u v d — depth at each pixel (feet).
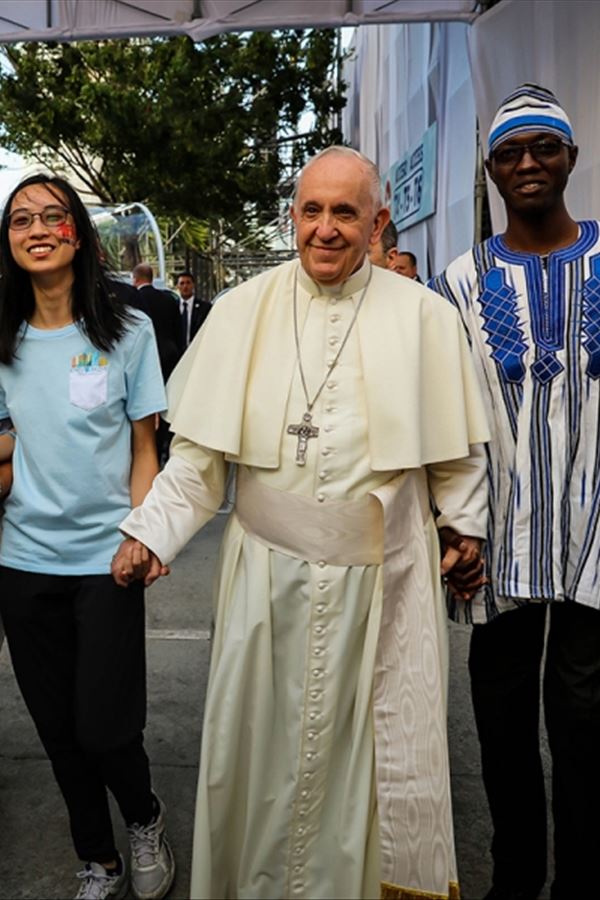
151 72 46.16
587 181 12.72
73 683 6.93
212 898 6.28
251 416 6.10
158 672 11.80
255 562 6.18
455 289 6.56
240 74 44.93
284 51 45.16
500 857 7.15
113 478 6.64
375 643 6.03
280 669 6.24
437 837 6.03
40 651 6.84
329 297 6.18
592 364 5.97
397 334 6.00
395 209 32.12
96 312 6.47
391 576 5.97
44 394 6.47
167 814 8.58
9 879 7.70
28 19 16.33
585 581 6.09
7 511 6.77
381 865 6.10
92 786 7.11
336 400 6.01
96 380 6.48
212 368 6.20
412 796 6.03
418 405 5.90
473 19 15.57
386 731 6.03
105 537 6.63
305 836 6.28
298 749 6.15
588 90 12.61
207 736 6.19
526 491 6.20
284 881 6.37
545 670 6.68
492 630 6.84
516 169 6.07
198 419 6.15
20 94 46.52
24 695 6.96
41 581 6.63
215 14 16.05
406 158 29.22
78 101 46.60
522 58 14.38
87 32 16.37
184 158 46.01
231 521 6.56
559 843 6.80
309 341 6.12
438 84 24.04
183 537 6.27
